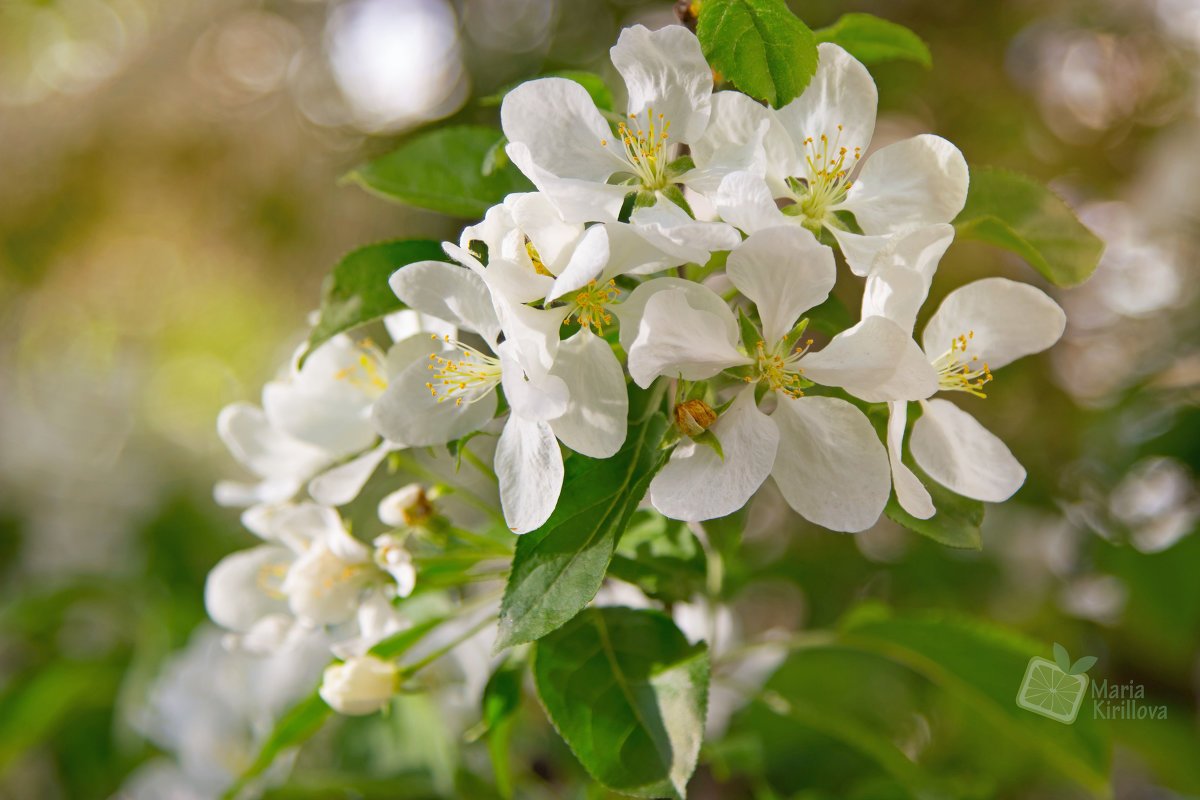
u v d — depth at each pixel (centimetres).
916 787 39
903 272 31
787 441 32
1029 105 75
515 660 35
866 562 62
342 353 35
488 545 35
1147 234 74
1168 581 56
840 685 47
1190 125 76
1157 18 77
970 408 68
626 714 32
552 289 30
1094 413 65
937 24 74
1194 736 50
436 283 32
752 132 32
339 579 34
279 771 41
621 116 33
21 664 66
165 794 47
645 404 32
